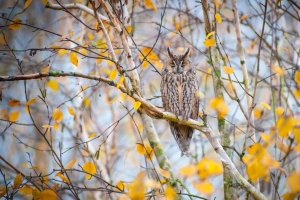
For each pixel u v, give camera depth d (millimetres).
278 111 7945
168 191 7426
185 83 11461
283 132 6082
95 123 13281
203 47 12992
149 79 12914
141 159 13555
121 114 14805
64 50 8883
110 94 13430
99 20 8617
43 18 15367
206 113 8867
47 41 14859
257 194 8023
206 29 9562
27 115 14680
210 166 6988
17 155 14859
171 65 11609
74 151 13211
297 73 8695
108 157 12789
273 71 10758
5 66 14219
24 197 12023
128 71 8625
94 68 12039
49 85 10086
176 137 11180
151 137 9648
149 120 9789
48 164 14750
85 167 8500
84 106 12445
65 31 13484
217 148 8539
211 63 9344
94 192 11945
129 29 9703
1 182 11562
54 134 14109
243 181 8133
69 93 12383
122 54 9852
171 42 12758
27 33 15070
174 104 11492
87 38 12000
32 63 13234
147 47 10852
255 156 6508
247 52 13117
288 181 6312
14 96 14383
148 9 11953
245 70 9602
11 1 15711
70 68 12805
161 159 9391
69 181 8383
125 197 7539
